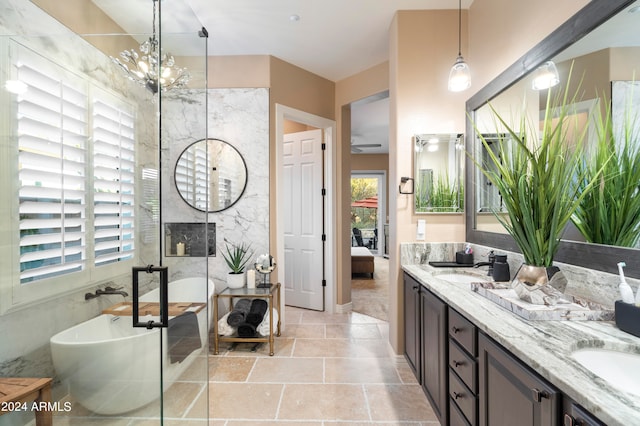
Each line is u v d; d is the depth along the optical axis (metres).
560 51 1.36
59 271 1.61
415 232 2.41
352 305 3.96
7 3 1.49
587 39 1.21
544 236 1.25
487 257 2.03
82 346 1.56
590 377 0.72
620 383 0.85
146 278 1.50
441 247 2.38
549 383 0.78
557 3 1.41
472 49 2.31
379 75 3.31
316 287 3.79
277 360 2.49
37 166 1.56
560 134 1.22
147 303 1.49
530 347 0.89
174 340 1.59
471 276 1.99
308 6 2.37
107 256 1.58
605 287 1.14
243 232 3.14
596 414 0.61
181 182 1.66
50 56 1.61
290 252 3.98
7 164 1.50
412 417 1.76
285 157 4.02
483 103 2.10
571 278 1.29
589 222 1.22
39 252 1.57
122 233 1.56
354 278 5.61
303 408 1.86
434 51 2.39
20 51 1.53
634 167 1.02
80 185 1.63
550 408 0.76
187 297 1.68
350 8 2.39
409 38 2.40
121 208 1.57
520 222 1.33
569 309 1.11
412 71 2.40
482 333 1.16
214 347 2.61
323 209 3.76
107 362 1.56
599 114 1.16
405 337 2.36
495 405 1.07
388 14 2.46
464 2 2.31
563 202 1.23
